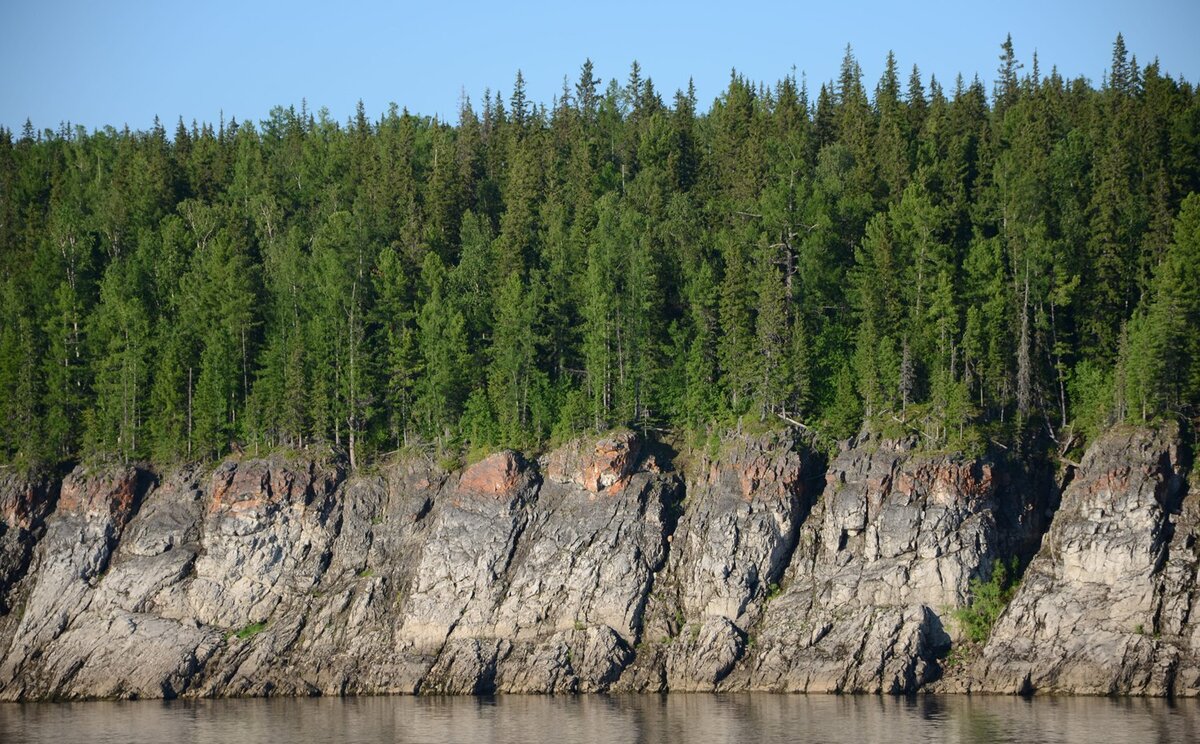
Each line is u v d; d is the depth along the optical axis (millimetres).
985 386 127000
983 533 116688
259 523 127500
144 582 125625
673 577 121312
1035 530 119812
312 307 143875
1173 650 106688
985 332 128500
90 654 121500
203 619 124125
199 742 96312
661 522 123625
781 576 119938
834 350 135250
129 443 135125
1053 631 110562
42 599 126000
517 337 134875
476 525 124688
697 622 118125
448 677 117125
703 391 131875
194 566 126875
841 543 119500
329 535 128500
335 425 134125
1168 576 110250
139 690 118438
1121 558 111812
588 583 120312
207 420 135000
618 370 134125
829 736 92438
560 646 116812
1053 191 142750
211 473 132750
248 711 109562
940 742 89438
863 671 111000
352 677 118438
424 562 123750
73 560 127938
